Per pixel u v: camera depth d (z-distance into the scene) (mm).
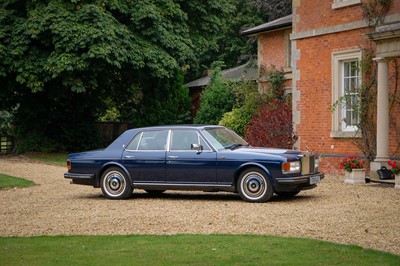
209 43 33875
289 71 27297
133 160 13289
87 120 33875
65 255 7602
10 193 15039
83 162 13711
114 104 38969
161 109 36156
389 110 16672
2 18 27312
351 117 18266
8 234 9375
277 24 27453
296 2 19672
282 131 20422
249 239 8375
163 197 13734
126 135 13648
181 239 8461
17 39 27172
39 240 8688
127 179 13359
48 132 32562
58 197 14047
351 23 17766
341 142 18219
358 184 15586
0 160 27438
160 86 32688
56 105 32406
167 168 13031
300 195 13406
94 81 28000
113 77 30141
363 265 6789
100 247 8062
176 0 31031
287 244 7984
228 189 12586
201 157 12750
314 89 19125
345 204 11734
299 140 19656
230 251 7625
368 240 8289
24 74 27172
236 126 27500
